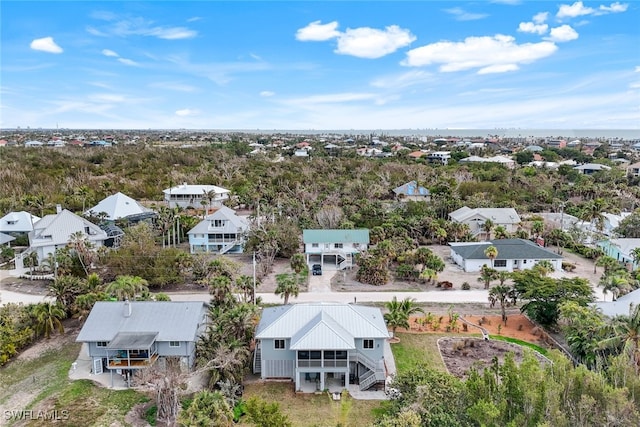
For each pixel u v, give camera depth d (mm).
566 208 89875
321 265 60188
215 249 67938
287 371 34375
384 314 41250
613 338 30750
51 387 32781
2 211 79562
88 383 33188
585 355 32281
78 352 37781
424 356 37062
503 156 166000
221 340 32812
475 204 87250
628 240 62469
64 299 43438
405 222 74875
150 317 35625
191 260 54469
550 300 41562
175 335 34125
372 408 30531
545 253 59656
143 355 33625
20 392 32344
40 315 39375
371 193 98250
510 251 59656
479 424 23547
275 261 63938
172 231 71812
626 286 45250
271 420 25406
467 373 29922
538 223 71562
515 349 38125
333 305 36312
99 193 97625
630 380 24688
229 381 31016
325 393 32406
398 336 40625
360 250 62000
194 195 95438
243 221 71625
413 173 119250
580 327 34188
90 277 44906
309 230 64750
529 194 99438
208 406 25797
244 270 57812
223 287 39312
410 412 24422
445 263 62875
